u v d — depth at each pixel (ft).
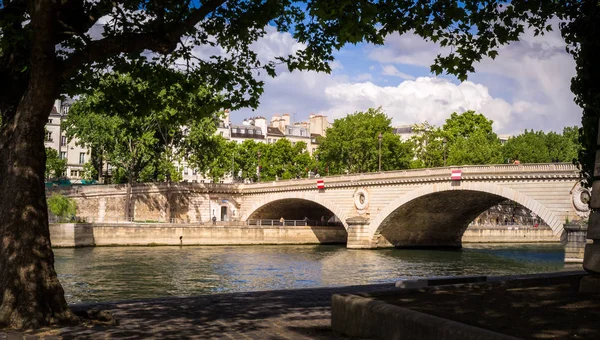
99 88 49.44
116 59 48.75
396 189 208.44
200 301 48.29
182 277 127.24
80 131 250.78
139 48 40.50
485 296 34.65
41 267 37.47
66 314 37.63
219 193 270.26
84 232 205.36
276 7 47.88
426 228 236.84
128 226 215.51
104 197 275.39
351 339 32.01
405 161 320.29
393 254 202.69
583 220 159.63
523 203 171.01
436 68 50.14
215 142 260.01
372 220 217.97
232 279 125.29
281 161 386.32
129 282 117.39
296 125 510.99
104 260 162.30
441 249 238.27
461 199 208.44
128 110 50.49
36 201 37.88
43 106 37.76
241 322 38.63
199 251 202.49
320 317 40.57
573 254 160.66
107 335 34.37
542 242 305.53
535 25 49.03
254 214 274.16
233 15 48.65
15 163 37.76
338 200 231.09
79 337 33.73
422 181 197.67
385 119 323.57
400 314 27.63
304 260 173.58
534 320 27.17
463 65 49.60
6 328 35.58
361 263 166.91
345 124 318.04
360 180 220.23
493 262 176.76
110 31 44.96
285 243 247.70
